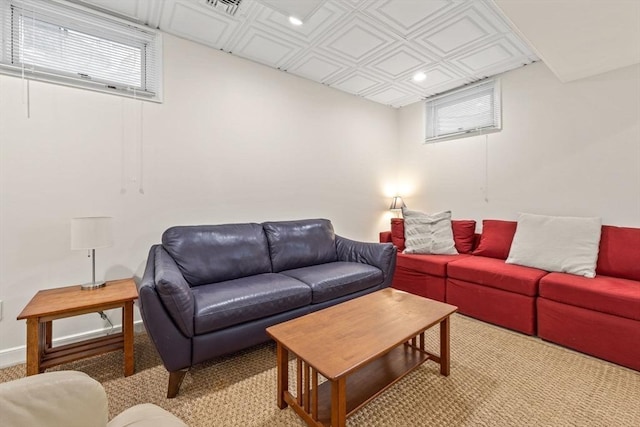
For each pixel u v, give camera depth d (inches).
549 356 76.4
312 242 112.1
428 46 102.1
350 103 145.1
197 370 71.2
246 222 111.6
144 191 90.4
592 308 75.6
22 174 73.9
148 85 91.7
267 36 96.0
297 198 126.6
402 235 134.3
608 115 96.1
